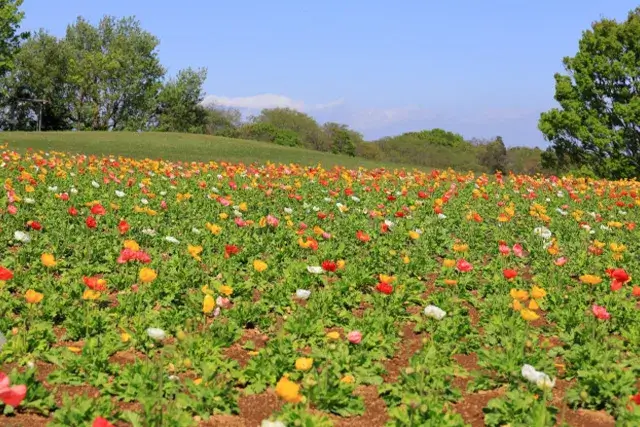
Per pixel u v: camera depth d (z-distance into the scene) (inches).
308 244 386.6
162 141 2226.9
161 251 434.3
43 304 300.8
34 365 242.2
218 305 297.7
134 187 681.0
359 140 3700.8
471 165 3085.6
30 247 402.6
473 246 495.8
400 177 926.4
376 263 417.7
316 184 819.4
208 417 214.5
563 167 2271.2
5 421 202.2
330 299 336.5
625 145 2098.9
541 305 357.1
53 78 3553.2
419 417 205.9
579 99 2172.7
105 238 444.5
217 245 454.3
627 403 222.8
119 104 3693.4
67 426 195.9
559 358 284.8
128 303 311.4
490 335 305.9
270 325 312.2
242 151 2060.8
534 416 205.8
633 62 2058.3
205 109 4160.9
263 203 632.4
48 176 725.3
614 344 286.4
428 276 421.7
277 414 211.9
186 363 229.6
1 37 2484.0
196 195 665.0
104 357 246.4
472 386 250.8
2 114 3614.7
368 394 245.4
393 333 304.8
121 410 211.5
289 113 4042.8
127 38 3612.2
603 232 548.1
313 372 242.8
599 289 386.0
